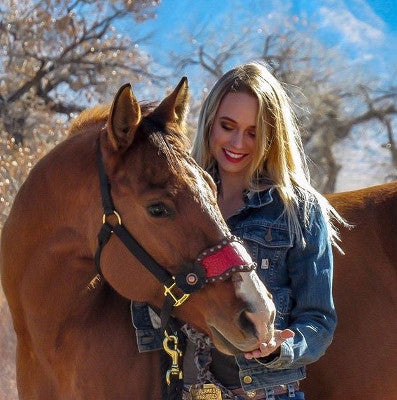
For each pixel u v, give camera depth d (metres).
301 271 3.33
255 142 3.41
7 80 15.09
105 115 3.54
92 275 3.39
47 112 14.48
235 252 2.97
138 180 3.06
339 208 4.07
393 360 3.82
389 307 3.87
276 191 3.42
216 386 3.28
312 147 15.96
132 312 3.40
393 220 4.00
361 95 17.25
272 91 3.42
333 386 3.78
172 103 3.19
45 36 15.66
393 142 17.09
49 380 3.46
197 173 3.07
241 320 2.90
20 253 3.43
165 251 3.03
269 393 3.24
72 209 3.31
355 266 3.91
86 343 3.38
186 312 3.09
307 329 3.20
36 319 3.41
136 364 3.37
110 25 16.11
